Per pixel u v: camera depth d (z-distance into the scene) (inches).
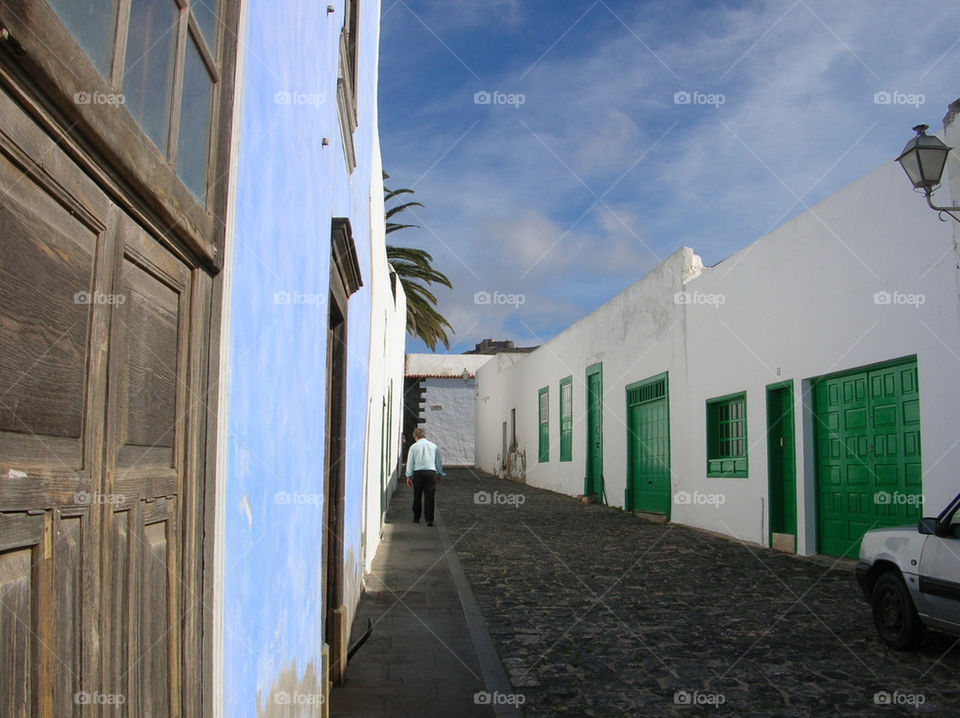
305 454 162.2
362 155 338.3
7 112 48.4
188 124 85.7
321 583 191.6
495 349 2060.8
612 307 817.5
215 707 90.3
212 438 90.4
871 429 402.9
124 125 64.9
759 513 509.0
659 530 606.9
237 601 101.2
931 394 353.1
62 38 54.1
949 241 342.0
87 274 60.3
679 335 642.2
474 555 485.4
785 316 478.0
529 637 287.1
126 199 66.7
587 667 249.8
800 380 460.8
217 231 92.9
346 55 236.5
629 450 762.2
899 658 256.1
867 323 398.9
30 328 51.6
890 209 381.7
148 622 73.2
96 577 62.2
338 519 247.9
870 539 279.7
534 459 1141.1
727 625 302.7
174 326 80.6
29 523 51.9
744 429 538.9
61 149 55.4
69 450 57.8
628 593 364.8
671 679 237.1
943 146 306.5
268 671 121.6
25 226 50.8
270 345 121.1
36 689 52.6
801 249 460.8
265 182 115.6
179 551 81.9
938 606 242.4
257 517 112.4
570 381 968.9
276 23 122.6
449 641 283.0
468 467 1657.2
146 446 73.2
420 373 1748.3
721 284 565.9
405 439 1627.7
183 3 82.3
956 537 241.4
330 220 202.5
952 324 339.9
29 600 52.1
